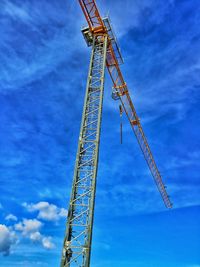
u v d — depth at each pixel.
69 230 27.48
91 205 28.38
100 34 41.72
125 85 55.44
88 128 33.41
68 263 26.22
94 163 30.64
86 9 41.78
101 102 34.62
